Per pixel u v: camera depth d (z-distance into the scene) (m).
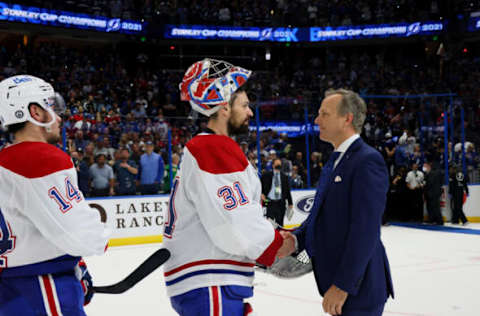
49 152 1.92
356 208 2.23
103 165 10.35
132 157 10.72
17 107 1.96
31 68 19.58
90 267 7.68
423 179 13.28
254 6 23.66
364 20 23.44
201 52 24.09
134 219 10.61
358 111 2.42
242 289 2.07
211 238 2.00
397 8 23.22
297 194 12.44
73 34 20.75
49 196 1.85
